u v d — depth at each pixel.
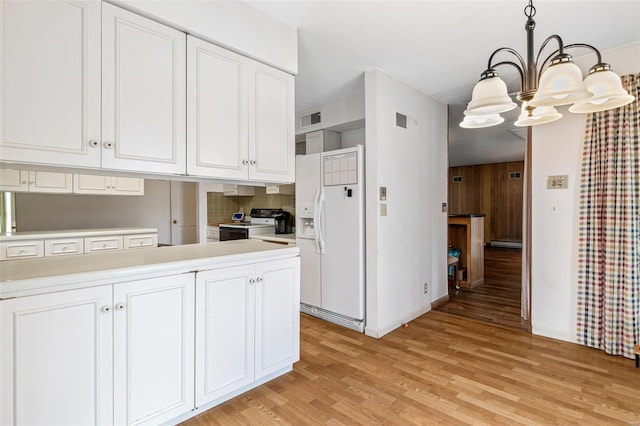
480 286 4.86
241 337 1.94
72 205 4.75
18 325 1.21
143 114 1.61
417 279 3.53
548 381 2.14
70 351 1.33
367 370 2.31
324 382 2.15
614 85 1.35
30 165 1.41
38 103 1.31
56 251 3.38
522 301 3.44
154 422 1.58
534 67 1.43
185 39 1.76
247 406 1.87
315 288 3.50
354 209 3.10
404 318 3.30
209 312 1.79
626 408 1.84
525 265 3.41
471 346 2.73
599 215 2.59
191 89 1.79
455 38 2.40
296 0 1.96
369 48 2.56
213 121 1.89
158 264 1.58
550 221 2.88
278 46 2.18
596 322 2.63
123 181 4.15
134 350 1.51
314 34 2.36
